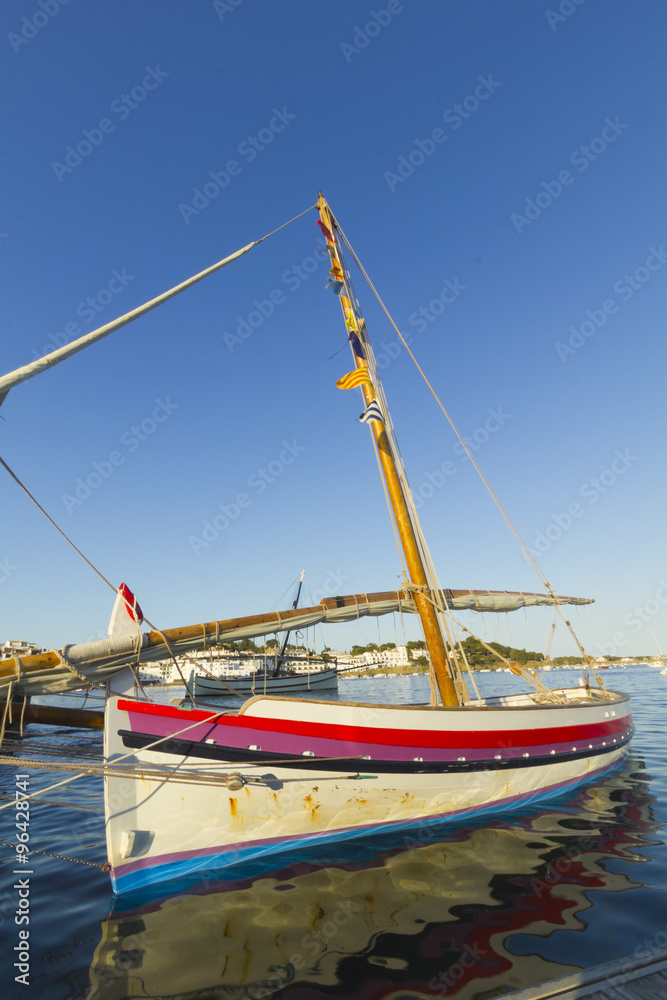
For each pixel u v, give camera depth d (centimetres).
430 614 1116
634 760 1366
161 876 667
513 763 933
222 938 524
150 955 497
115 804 670
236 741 734
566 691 1706
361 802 788
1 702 672
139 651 746
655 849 741
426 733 839
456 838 792
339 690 5978
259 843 726
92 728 742
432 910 568
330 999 418
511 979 433
